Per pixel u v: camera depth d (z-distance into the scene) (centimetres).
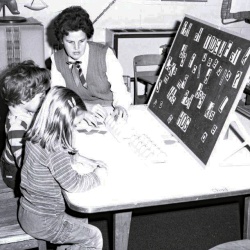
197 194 161
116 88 255
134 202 154
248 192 166
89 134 214
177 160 189
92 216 267
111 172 175
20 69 185
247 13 481
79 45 232
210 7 473
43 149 158
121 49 436
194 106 205
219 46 199
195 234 256
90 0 432
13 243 175
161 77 249
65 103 156
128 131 212
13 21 369
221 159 184
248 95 370
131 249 241
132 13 452
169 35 443
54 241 173
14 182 204
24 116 191
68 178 156
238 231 261
